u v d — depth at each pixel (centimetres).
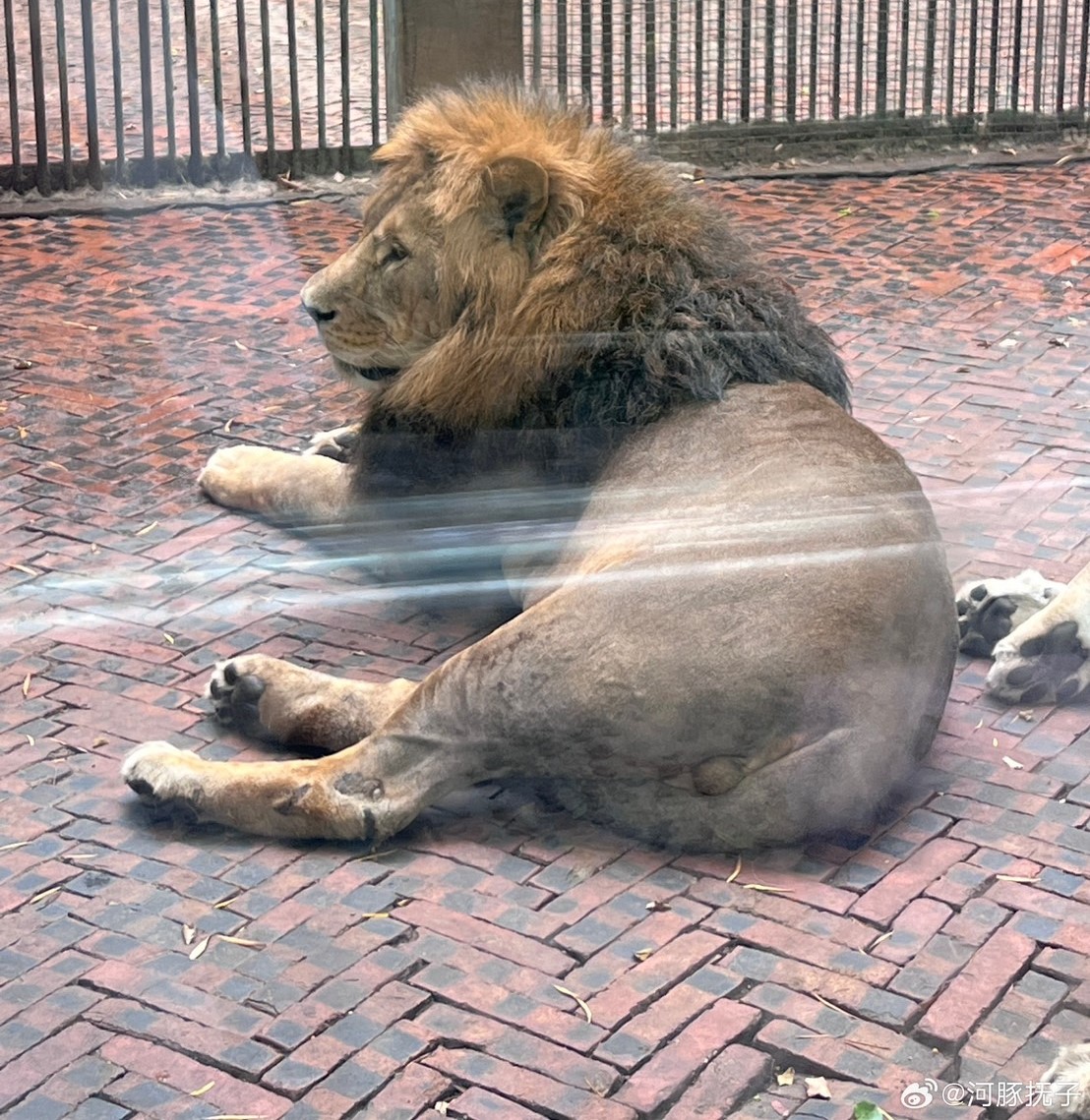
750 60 755
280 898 347
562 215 438
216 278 576
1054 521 490
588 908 346
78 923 335
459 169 442
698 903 349
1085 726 418
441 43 674
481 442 441
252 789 366
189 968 324
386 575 468
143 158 603
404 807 367
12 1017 308
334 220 590
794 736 358
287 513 491
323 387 549
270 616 455
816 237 639
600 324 427
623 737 357
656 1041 308
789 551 367
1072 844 371
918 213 650
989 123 723
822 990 322
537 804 382
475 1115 291
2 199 604
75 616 446
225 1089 294
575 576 391
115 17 598
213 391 545
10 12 588
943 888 354
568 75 734
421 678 424
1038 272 621
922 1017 316
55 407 532
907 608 370
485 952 332
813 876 359
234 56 671
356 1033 308
